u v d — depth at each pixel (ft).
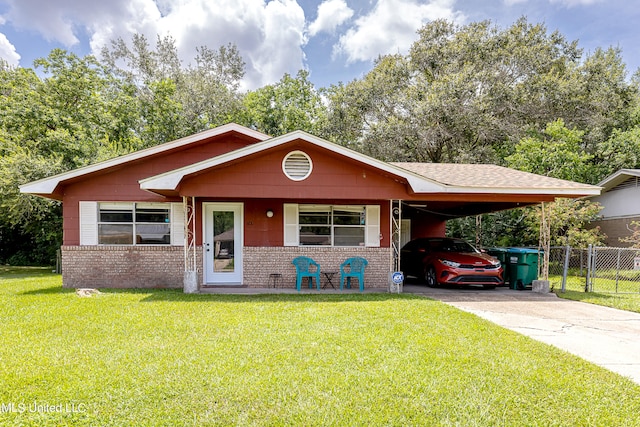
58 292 30.07
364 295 29.55
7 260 66.28
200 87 81.56
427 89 74.18
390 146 72.13
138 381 12.32
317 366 13.75
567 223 51.24
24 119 56.54
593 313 23.88
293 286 34.30
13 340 16.52
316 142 28.53
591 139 69.67
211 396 11.41
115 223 33.86
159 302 25.52
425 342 16.65
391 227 32.30
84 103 63.67
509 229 60.39
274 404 11.00
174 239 34.24
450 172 36.88
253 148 28.14
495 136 71.31
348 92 79.92
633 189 52.75
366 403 11.12
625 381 12.96
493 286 35.88
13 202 47.50
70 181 33.04
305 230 35.04
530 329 19.85
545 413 10.75
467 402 11.23
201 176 28.99
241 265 34.91
